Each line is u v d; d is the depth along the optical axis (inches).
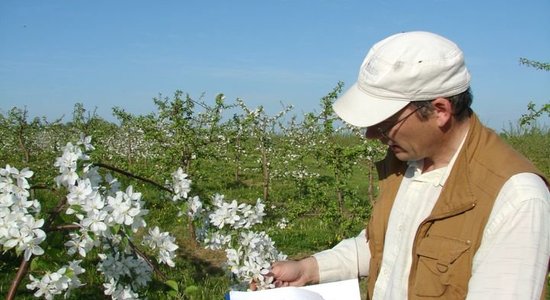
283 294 81.3
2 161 586.2
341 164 308.3
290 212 327.3
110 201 90.8
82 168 95.7
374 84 69.7
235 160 529.0
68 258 231.9
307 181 347.3
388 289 77.0
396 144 72.9
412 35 70.4
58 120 638.5
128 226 95.4
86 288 217.2
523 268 58.7
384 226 83.3
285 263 101.8
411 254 74.1
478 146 68.4
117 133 690.8
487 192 64.4
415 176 78.3
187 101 335.6
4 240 85.9
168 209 365.7
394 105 68.4
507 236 60.9
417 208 75.2
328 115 332.2
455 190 67.9
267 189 456.4
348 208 309.6
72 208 88.7
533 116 298.8
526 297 57.7
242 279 109.8
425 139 70.4
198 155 339.0
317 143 426.6
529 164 65.6
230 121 419.5
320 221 353.4
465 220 65.9
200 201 118.8
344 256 98.0
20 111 587.2
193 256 286.2
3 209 86.4
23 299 205.6
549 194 62.7
